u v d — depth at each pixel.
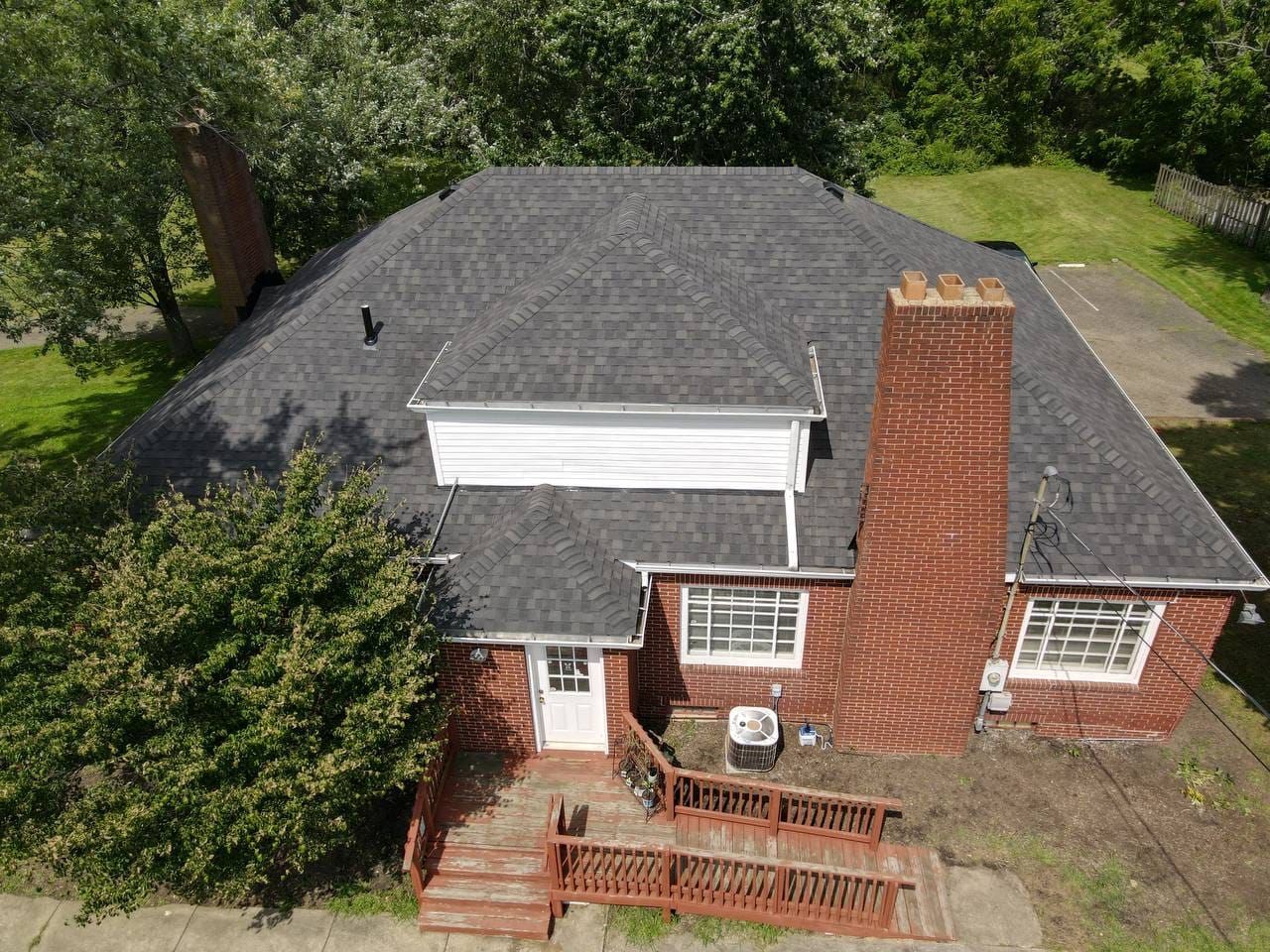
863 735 14.15
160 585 10.47
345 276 16.45
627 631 12.27
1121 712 14.10
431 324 15.56
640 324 13.65
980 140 45.62
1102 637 13.66
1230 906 11.88
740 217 16.17
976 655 13.07
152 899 12.44
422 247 16.28
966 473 11.65
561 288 14.03
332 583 11.66
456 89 30.73
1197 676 13.48
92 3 18.20
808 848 12.69
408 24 32.97
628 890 12.03
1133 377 25.53
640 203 15.91
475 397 13.19
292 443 14.63
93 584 11.90
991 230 38.25
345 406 14.93
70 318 18.81
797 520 13.49
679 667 14.57
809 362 14.13
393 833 13.09
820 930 11.84
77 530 12.46
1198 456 21.84
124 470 14.21
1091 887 12.15
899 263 15.52
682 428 13.30
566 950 11.74
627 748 13.45
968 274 18.45
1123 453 13.63
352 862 12.76
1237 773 13.76
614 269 14.18
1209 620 13.08
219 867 10.82
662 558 13.28
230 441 14.71
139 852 10.20
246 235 20.52
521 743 13.97
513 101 29.03
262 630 11.07
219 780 10.38
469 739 13.99
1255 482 20.80
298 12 36.31
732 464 13.65
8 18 17.23
